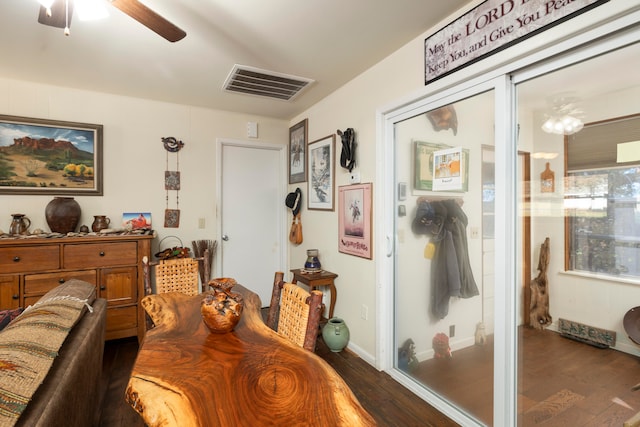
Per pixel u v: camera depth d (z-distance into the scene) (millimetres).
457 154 1924
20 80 2805
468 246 1873
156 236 3363
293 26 1985
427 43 2027
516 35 1510
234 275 3838
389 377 2385
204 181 3586
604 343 1354
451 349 1995
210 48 2250
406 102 2191
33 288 2521
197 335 1354
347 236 2863
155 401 887
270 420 819
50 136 2910
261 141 3889
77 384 1206
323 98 3242
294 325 1396
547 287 1537
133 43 2176
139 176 3277
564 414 1474
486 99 1738
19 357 963
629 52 1239
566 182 1455
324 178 3225
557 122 1468
